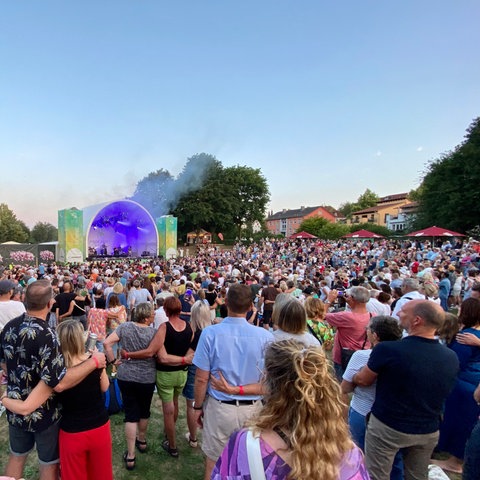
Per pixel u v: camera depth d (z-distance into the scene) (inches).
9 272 486.3
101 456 108.6
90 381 106.0
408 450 103.1
